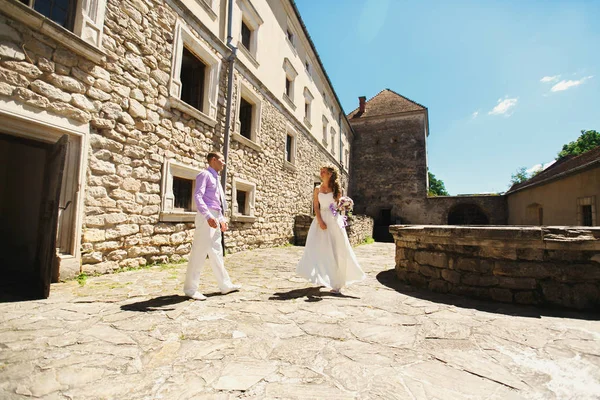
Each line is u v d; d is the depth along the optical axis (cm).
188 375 141
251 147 793
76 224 348
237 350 170
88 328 197
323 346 178
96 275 372
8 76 289
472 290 300
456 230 310
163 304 257
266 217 872
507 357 166
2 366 143
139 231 439
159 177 477
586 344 185
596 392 130
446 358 164
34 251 373
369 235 1505
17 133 304
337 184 340
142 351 165
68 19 357
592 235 261
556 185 1020
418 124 2089
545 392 130
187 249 536
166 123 493
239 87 728
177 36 517
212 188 299
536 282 273
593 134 2648
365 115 2222
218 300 275
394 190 2072
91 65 371
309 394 127
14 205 408
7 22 289
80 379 134
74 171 353
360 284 369
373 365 155
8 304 246
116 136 403
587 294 259
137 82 437
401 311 252
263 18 880
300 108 1198
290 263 539
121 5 413
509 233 283
